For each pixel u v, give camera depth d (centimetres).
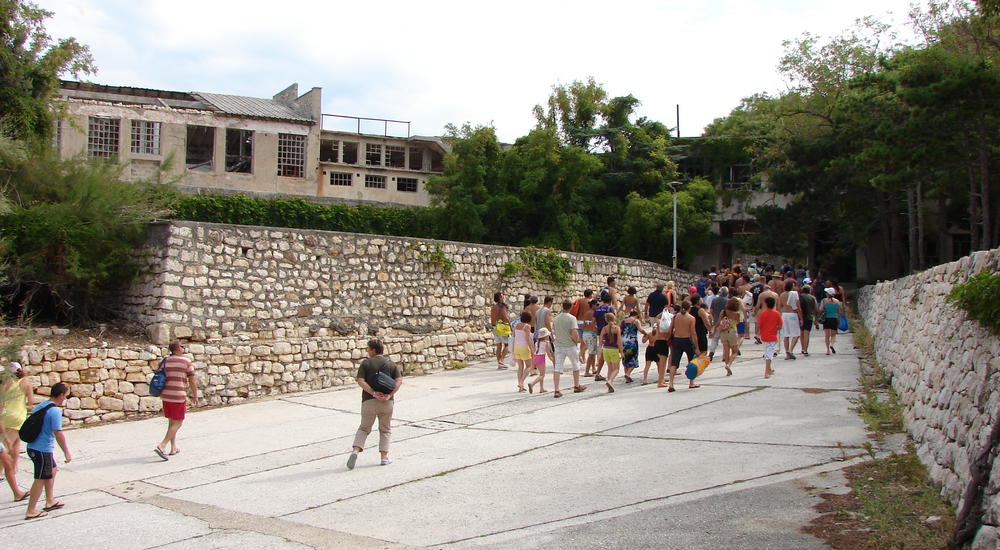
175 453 1082
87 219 1509
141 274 1527
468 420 1214
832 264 3866
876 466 789
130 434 1223
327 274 1711
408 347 1775
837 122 3108
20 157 1570
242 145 3362
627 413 1174
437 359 1834
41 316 1541
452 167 3195
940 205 3041
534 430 1101
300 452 1061
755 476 785
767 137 3684
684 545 605
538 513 720
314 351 1619
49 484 822
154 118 3067
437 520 721
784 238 3247
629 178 3622
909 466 763
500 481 845
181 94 3344
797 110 3391
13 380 962
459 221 3027
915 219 3095
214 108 3259
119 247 1518
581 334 1614
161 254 1491
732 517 663
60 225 1455
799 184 3150
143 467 1012
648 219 3372
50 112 1869
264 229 1616
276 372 1551
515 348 1462
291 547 666
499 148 3306
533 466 899
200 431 1235
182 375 1082
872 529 611
